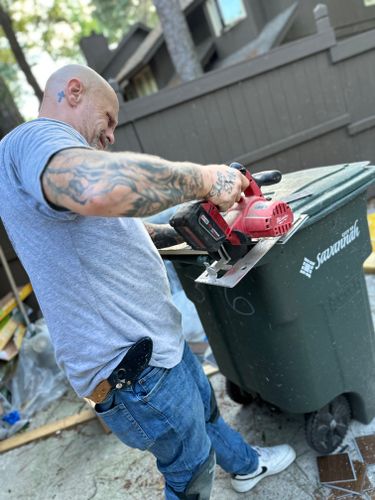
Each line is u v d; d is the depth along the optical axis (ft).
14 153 3.11
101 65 44.86
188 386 4.29
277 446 6.28
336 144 15.53
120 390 3.90
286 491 5.89
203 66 33.71
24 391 9.84
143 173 2.79
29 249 3.52
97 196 2.63
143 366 3.88
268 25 27.89
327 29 14.20
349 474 5.82
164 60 40.57
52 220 3.32
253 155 14.83
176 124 14.10
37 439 8.64
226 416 7.68
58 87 3.61
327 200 4.86
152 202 2.84
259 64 14.07
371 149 15.87
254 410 7.59
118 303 3.74
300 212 4.63
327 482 5.82
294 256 4.89
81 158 2.72
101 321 3.69
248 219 3.99
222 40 33.09
